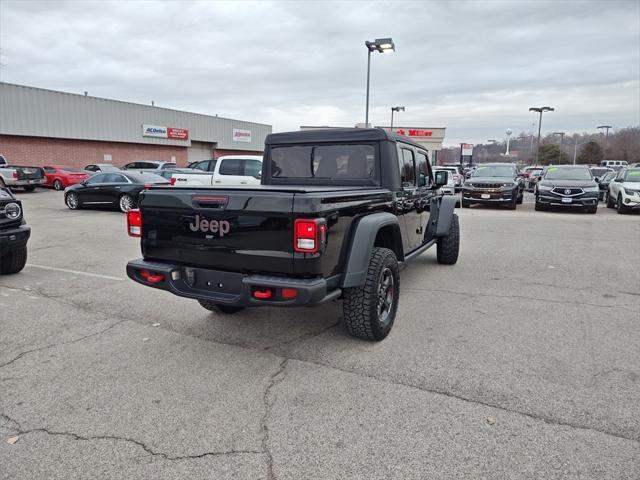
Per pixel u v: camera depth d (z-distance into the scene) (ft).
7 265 20.62
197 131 125.08
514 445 8.29
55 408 9.65
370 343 13.03
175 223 11.80
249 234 10.69
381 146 15.17
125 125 104.37
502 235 33.76
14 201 20.20
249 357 12.15
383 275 13.09
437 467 7.73
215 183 40.83
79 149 96.17
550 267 22.93
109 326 14.51
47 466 7.82
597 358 11.98
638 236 33.19
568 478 7.43
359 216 12.32
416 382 10.69
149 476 7.56
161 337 13.57
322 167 16.25
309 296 10.00
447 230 21.35
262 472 7.64
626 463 7.77
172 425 9.00
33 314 15.65
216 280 11.43
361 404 9.73
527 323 14.66
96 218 41.93
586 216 46.96
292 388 10.44
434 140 137.80
